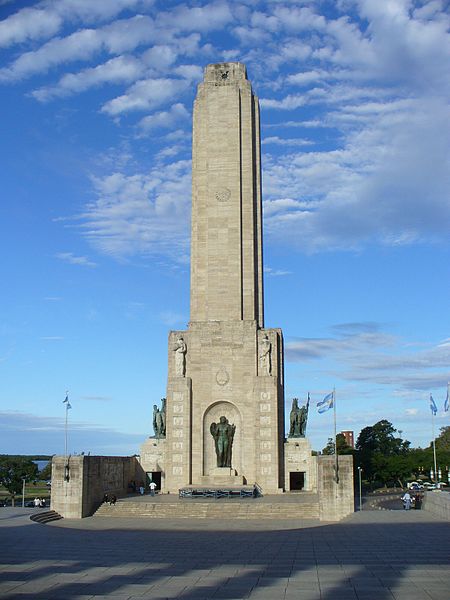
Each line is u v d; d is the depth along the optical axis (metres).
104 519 52.75
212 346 71.88
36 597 19.19
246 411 70.50
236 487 63.91
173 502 56.53
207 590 20.09
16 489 108.50
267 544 33.50
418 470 131.75
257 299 75.12
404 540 33.25
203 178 76.25
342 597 19.08
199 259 74.56
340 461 51.53
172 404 71.12
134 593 19.67
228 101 77.50
